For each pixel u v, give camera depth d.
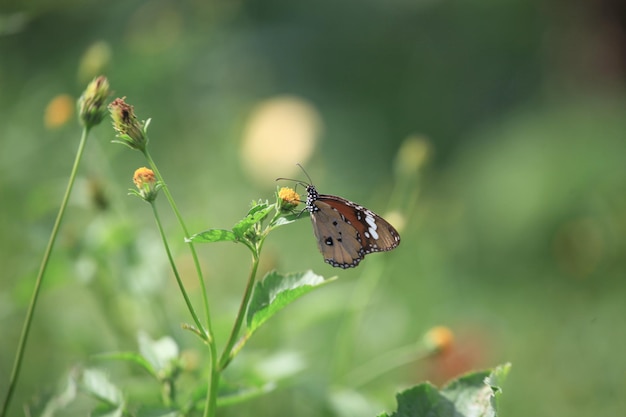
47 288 0.89
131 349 0.90
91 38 1.51
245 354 0.85
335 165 1.72
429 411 0.74
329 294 0.95
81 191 0.90
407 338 1.14
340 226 0.81
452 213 1.56
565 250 1.38
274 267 0.92
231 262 1.08
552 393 1.07
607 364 1.09
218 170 1.33
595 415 1.03
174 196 1.25
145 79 1.25
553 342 1.17
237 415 0.87
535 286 1.42
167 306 0.90
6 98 1.25
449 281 1.38
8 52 1.47
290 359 0.85
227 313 0.88
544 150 1.66
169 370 0.78
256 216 0.73
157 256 0.88
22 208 1.01
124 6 1.53
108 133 0.95
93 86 0.76
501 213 1.61
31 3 1.34
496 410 0.74
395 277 1.28
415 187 0.96
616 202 1.47
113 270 0.88
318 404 0.86
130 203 1.19
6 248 0.98
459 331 1.10
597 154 1.60
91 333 0.94
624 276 1.35
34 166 1.06
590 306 1.28
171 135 1.33
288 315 0.92
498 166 1.70
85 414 0.85
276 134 1.16
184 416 0.77
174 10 1.36
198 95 1.45
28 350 0.93
